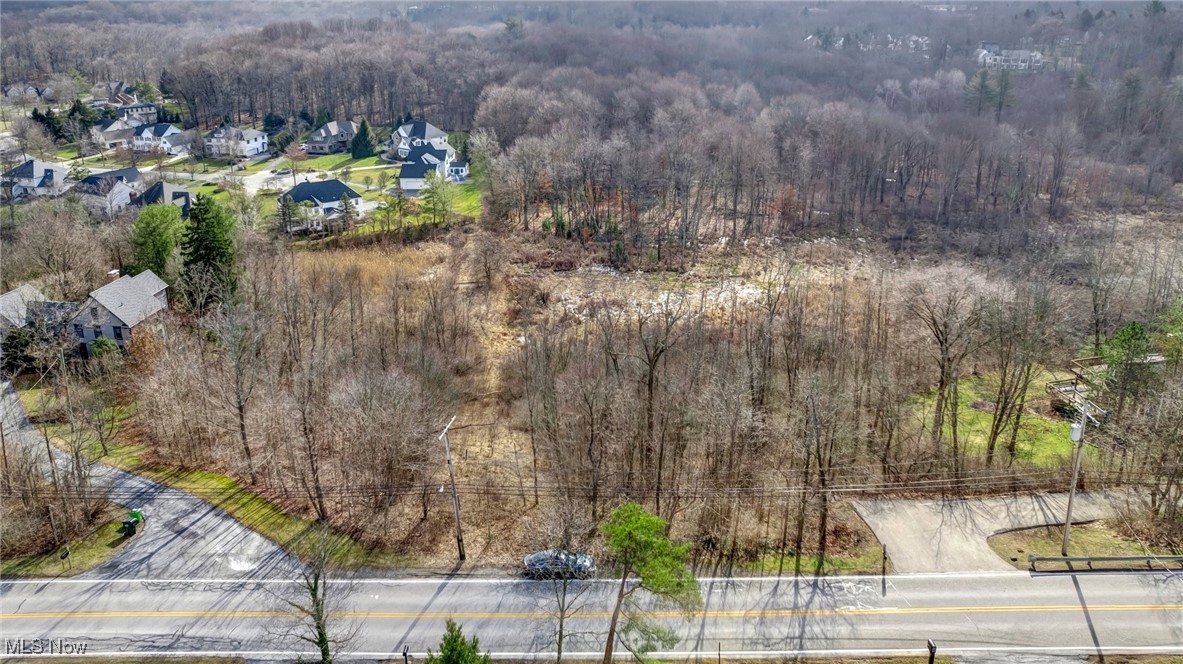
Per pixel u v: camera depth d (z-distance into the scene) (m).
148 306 76.25
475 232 115.06
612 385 57.81
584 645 42.06
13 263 86.81
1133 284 80.19
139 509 53.22
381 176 142.38
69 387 62.59
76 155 163.88
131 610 44.22
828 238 114.12
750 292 96.31
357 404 54.00
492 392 72.81
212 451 59.97
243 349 61.59
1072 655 40.75
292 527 51.50
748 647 41.81
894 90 173.38
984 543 49.72
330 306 74.62
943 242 110.62
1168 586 45.41
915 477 56.06
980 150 123.25
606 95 166.12
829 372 61.25
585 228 114.50
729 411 53.34
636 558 35.12
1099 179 122.06
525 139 126.75
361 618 43.81
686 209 112.50
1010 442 60.56
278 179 144.50
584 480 54.12
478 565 48.34
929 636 42.34
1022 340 60.03
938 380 69.94
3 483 52.09
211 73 190.62
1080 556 47.72
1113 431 55.88
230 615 43.91
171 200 117.00
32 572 47.09
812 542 50.12
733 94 170.62
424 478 56.19
